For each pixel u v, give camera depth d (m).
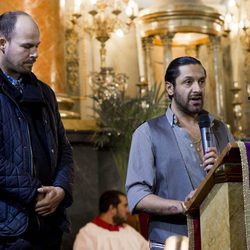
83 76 10.58
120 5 10.74
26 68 4.11
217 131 4.38
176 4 10.30
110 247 7.50
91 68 10.68
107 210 7.66
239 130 10.61
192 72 4.27
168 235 4.10
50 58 9.32
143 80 10.27
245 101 10.81
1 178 3.89
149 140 4.24
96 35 10.22
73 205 9.00
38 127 4.17
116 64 10.96
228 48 11.54
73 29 10.57
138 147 4.24
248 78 10.53
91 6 10.38
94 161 9.20
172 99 4.39
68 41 10.53
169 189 4.18
